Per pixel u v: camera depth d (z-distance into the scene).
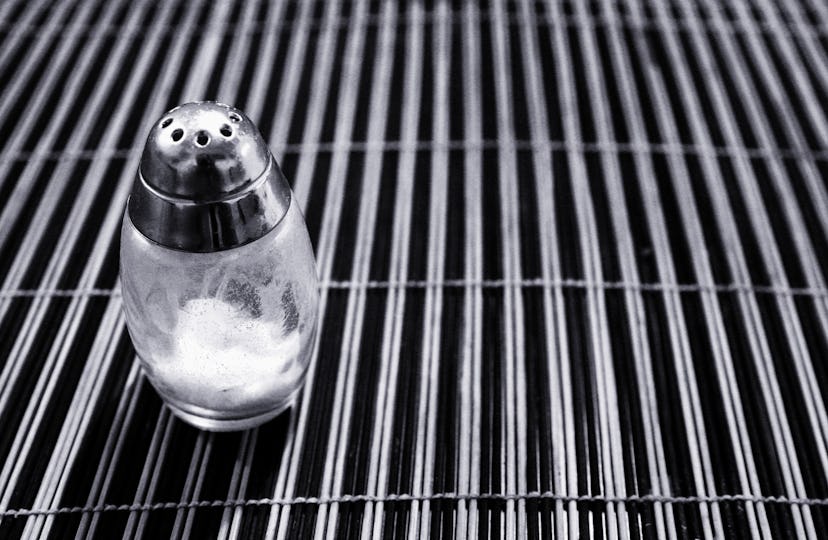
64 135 0.42
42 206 0.40
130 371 0.35
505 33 0.47
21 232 0.39
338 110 0.43
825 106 0.43
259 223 0.29
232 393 0.32
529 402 0.35
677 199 0.40
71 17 0.48
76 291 0.37
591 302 0.37
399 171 0.41
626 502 0.33
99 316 0.37
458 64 0.45
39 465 0.33
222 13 0.48
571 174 0.41
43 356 0.36
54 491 0.33
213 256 0.29
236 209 0.29
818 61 0.45
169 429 0.34
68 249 0.39
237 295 0.30
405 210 0.40
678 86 0.44
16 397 0.35
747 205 0.40
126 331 0.36
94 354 0.36
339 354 0.36
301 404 0.35
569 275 0.38
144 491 0.33
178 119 0.29
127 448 0.34
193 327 0.30
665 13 0.48
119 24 0.47
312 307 0.32
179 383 0.32
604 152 0.42
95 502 0.33
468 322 0.37
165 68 0.45
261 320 0.30
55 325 0.37
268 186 0.29
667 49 0.46
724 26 0.47
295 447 0.34
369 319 0.37
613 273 0.38
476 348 0.36
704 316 0.37
